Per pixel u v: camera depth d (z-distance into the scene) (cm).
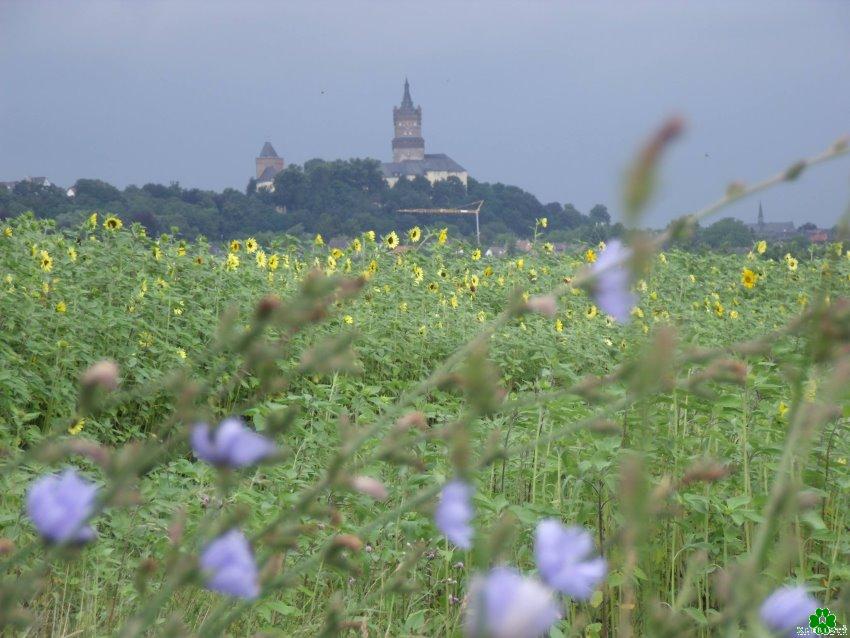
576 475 493
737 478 545
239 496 430
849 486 470
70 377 871
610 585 398
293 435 556
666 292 1504
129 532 431
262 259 1312
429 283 1367
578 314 1280
